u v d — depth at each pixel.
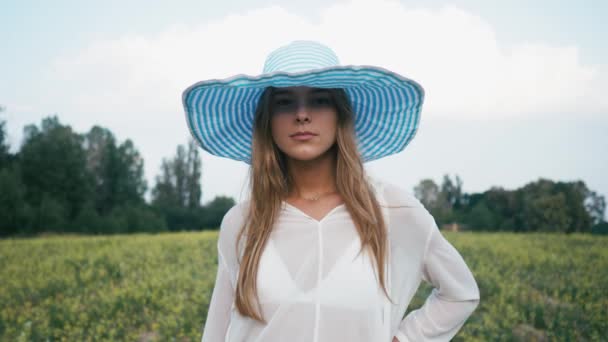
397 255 1.63
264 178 1.66
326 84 1.48
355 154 1.62
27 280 7.59
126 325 5.34
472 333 4.65
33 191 47.47
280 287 1.50
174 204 69.69
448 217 26.61
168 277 7.27
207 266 8.61
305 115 1.53
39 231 39.03
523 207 23.72
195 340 4.76
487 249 9.89
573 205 22.03
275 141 1.66
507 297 5.62
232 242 1.74
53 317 5.39
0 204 37.22
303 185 1.69
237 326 1.60
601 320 4.68
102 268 8.55
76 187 51.00
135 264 9.10
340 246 1.54
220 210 59.44
